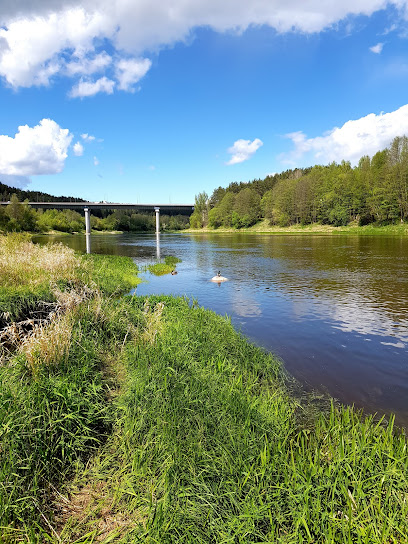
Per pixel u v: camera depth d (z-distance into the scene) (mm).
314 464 4035
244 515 3250
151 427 4629
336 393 6750
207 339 8570
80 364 6062
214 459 4098
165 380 5734
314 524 3236
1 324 8062
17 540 3043
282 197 111812
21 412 4367
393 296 15906
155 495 3611
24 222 103875
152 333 8203
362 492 3531
